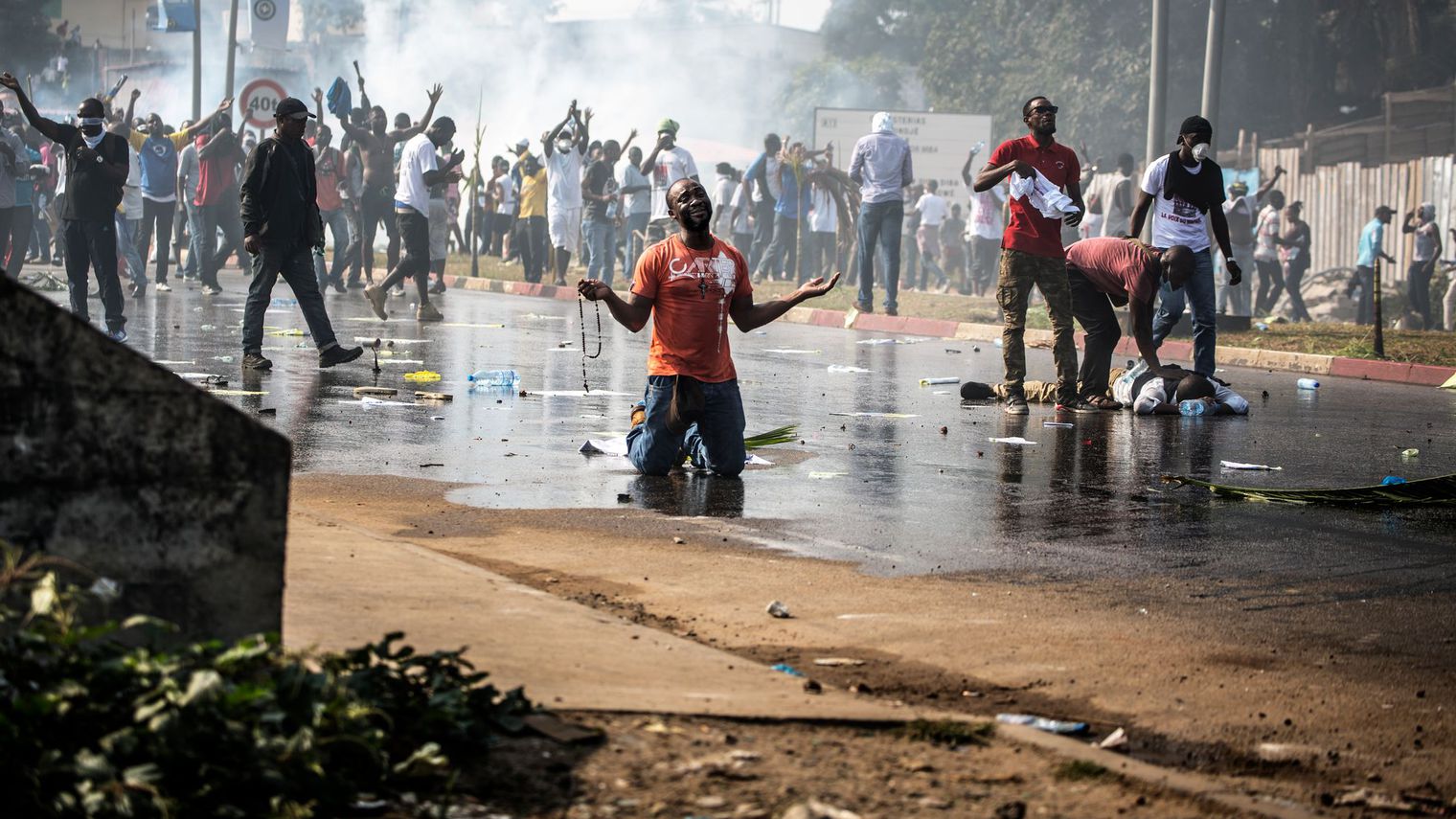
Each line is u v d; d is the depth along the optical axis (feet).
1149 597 25.49
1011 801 15.07
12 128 110.63
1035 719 18.22
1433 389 63.05
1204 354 53.26
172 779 12.87
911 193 130.52
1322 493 35.37
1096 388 52.60
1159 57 90.27
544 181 105.40
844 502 33.42
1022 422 47.70
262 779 13.01
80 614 15.01
